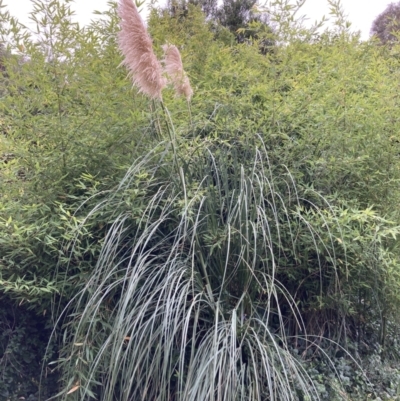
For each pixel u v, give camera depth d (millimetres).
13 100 3465
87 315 2824
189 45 5078
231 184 3469
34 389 3494
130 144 3643
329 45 4734
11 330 3490
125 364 2836
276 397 2691
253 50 4605
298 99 3797
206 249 3240
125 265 3301
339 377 3316
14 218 3328
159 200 3264
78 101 3660
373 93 3941
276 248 3469
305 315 3754
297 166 3646
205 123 3691
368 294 3744
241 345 2779
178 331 2930
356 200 3512
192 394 2494
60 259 3195
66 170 3518
